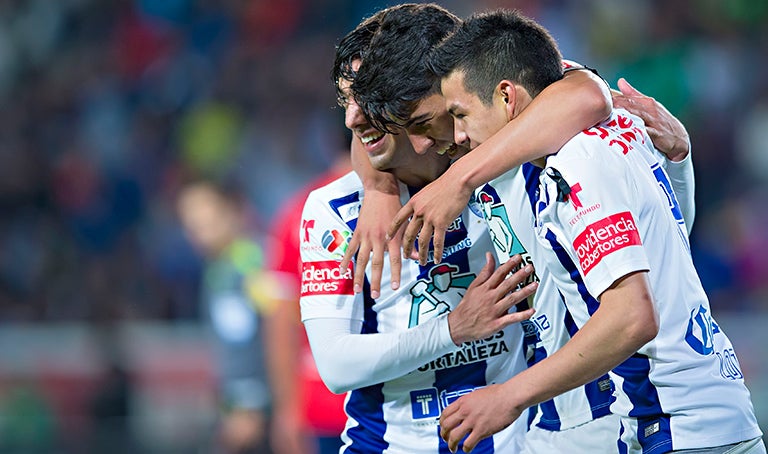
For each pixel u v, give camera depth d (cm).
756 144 3334
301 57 3809
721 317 2156
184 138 3706
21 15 4128
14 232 3459
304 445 1659
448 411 864
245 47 3875
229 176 3497
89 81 3928
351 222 1019
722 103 3422
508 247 970
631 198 832
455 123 905
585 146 841
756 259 2950
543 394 824
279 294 1608
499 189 950
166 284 3216
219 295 1959
